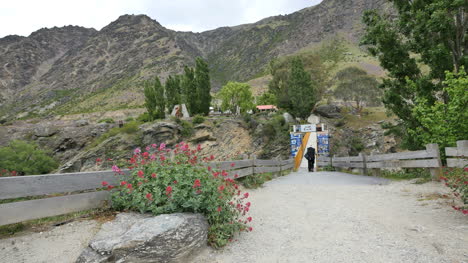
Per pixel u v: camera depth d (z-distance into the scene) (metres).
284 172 21.55
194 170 5.14
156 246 3.53
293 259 3.65
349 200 7.04
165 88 84.50
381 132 54.09
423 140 13.13
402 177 11.12
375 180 11.08
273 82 70.56
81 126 71.75
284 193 8.86
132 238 3.52
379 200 6.71
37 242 3.80
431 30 12.88
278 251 3.96
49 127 72.06
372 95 72.06
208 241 4.17
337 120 61.97
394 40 15.00
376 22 15.39
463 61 12.70
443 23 12.25
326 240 4.22
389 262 3.27
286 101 65.88
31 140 70.06
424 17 13.05
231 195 5.21
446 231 4.01
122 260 3.38
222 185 4.88
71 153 64.25
